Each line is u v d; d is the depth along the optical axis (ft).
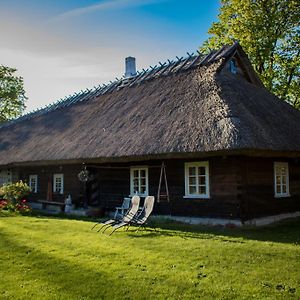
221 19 80.33
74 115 63.10
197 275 19.94
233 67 54.29
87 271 20.90
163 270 20.83
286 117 49.44
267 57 75.56
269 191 41.63
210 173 39.06
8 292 18.07
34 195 64.64
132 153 39.60
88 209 49.44
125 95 57.52
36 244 27.68
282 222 41.01
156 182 44.01
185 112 41.42
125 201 41.73
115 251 25.17
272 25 74.64
